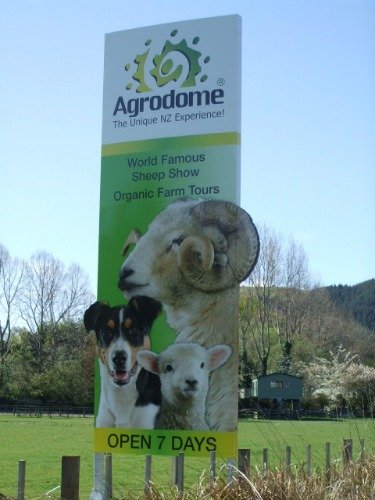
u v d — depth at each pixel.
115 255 14.51
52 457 31.02
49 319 85.56
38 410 73.62
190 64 14.36
